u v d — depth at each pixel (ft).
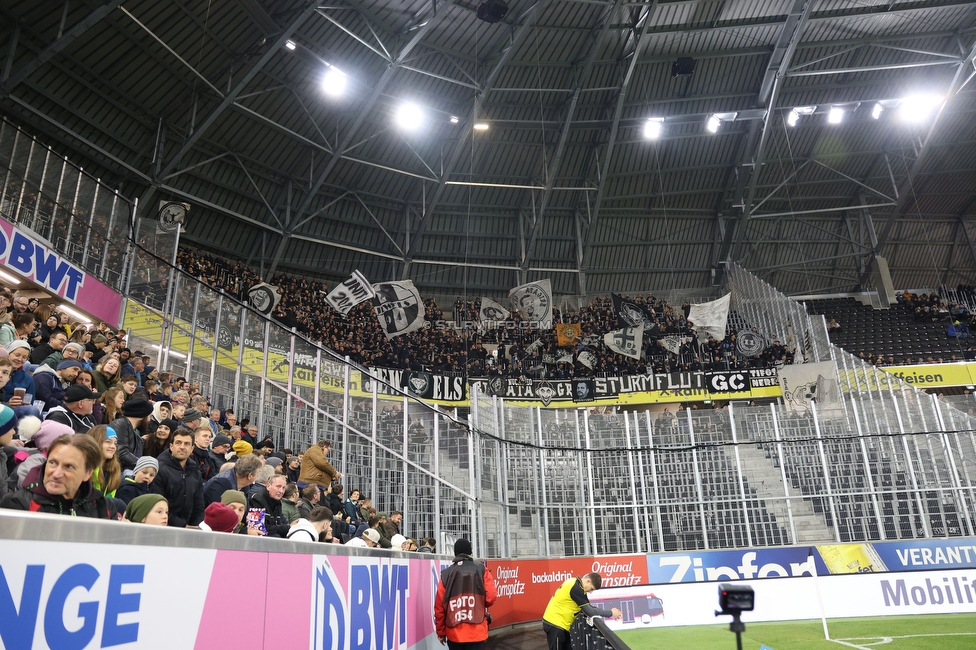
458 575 21.90
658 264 118.11
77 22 65.51
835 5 89.92
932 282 124.98
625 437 56.34
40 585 5.48
